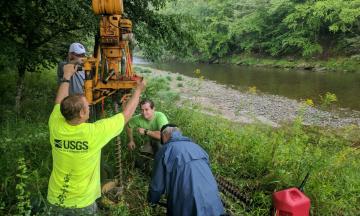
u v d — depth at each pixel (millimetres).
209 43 44844
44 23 8094
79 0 7352
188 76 30719
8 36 7715
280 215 4359
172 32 9992
